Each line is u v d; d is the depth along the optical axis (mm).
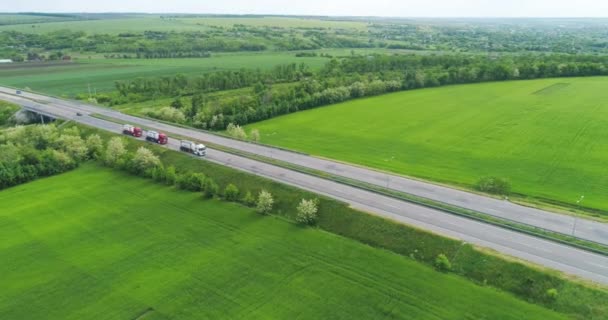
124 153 108125
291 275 64750
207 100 174750
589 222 72250
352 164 102250
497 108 163375
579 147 119938
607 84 198125
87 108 158750
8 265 69562
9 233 79188
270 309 58281
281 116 161000
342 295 60188
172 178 95875
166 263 68875
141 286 63719
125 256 71062
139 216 83625
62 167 107688
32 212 86750
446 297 58688
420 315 55844
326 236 74062
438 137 132500
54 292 63031
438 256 64500
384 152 120000
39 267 68875
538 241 66938
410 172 103938
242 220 80625
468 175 102000
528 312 55312
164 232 77812
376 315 56375
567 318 54000
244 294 61312
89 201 90625
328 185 88438
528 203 80375
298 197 83688
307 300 59625
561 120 144875
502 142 126250
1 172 98875
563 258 62469
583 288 56219
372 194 84125
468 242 66812
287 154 109312
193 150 106625
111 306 60000
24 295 62469
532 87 198000
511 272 60625
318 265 66750
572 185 96250
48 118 153500
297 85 189000
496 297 58094
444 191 86000
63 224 81750
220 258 69562
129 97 183375
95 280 65438
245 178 92375
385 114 159875
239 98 165875
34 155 106938
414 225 72125
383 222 73562
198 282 64125
